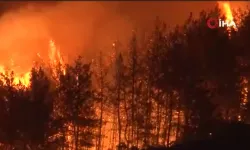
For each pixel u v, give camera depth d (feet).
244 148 257.14
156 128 298.35
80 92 283.59
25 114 276.62
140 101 297.74
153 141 296.10
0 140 279.28
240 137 271.90
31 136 277.44
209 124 288.30
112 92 297.74
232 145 261.65
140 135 296.71
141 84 297.33
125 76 298.35
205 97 290.56
